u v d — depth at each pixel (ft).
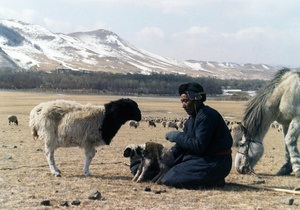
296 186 37.37
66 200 28.32
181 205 27.99
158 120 184.14
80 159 49.60
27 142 68.33
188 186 34.19
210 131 34.19
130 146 38.60
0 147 59.77
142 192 31.86
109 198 29.35
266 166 50.67
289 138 43.45
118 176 39.06
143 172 36.40
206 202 29.25
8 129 103.96
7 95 460.14
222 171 34.42
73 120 38.45
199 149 34.22
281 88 44.45
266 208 27.91
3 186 32.48
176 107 322.96
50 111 38.96
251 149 43.91
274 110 44.78
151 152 36.37
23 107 250.16
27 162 45.44
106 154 55.93
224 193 32.65
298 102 43.47
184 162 35.04
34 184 33.47
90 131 38.68
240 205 28.60
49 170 40.29
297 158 42.83
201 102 35.32
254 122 44.60
